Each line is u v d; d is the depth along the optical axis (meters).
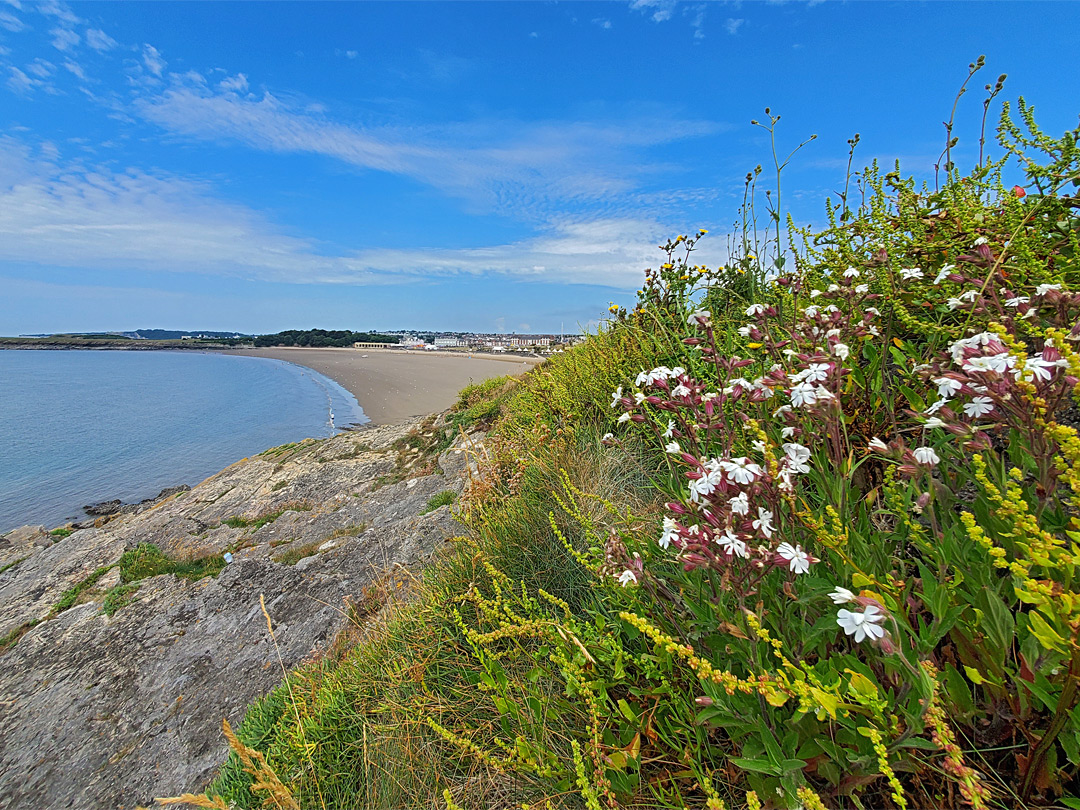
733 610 1.39
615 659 1.67
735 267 3.67
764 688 1.02
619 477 3.20
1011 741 1.10
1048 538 0.85
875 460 1.77
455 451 9.34
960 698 1.07
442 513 5.96
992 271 1.48
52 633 6.85
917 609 1.29
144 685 5.05
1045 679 0.96
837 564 1.23
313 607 5.32
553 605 2.53
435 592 3.10
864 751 1.05
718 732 1.51
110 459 22.91
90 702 5.05
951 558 1.15
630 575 1.55
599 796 1.43
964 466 1.37
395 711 2.44
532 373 7.37
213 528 10.44
